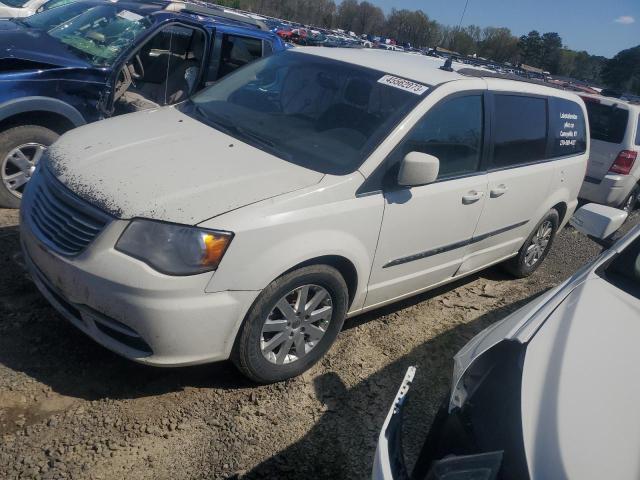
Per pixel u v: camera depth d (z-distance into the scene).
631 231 3.08
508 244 4.76
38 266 2.94
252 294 2.77
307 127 3.51
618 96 9.08
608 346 2.17
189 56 6.09
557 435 1.77
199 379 3.15
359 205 3.12
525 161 4.49
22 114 4.60
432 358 3.82
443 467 1.77
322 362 3.51
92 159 3.07
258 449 2.77
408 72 3.78
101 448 2.59
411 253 3.62
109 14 5.62
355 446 2.92
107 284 2.60
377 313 4.25
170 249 2.60
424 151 3.51
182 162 3.04
